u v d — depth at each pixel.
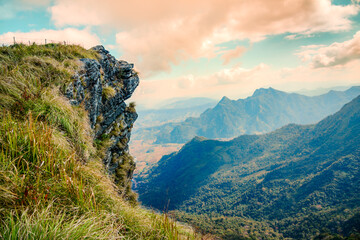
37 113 4.75
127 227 3.64
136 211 4.57
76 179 3.25
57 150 3.78
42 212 2.22
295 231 172.50
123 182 16.30
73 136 5.80
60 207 2.75
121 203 4.28
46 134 3.53
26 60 7.34
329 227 158.38
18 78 5.63
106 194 4.06
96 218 2.84
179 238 4.12
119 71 18.34
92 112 11.38
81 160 5.15
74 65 9.87
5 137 3.16
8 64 6.48
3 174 2.57
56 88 6.84
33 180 2.86
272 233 178.00
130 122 20.39
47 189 2.77
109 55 17.78
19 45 9.40
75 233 2.27
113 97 16.22
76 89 8.88
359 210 161.12
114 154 16.48
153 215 4.54
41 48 10.15
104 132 15.49
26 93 5.01
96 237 2.36
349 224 146.00
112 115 16.81
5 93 4.65
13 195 2.41
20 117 4.25
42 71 7.27
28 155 3.13
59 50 10.64
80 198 3.05
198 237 4.58
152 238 3.82
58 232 2.16
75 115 6.95
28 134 3.30
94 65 11.95
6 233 2.00
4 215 2.26
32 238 1.99
